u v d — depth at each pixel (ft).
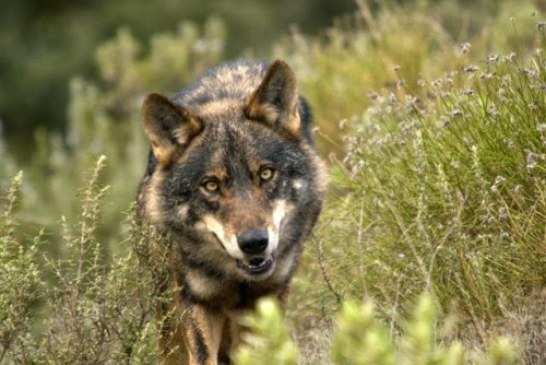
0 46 159.33
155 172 40.65
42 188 79.20
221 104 41.57
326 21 154.10
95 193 40.98
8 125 154.61
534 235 39.09
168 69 94.43
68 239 38.73
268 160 39.47
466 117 41.70
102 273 38.83
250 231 37.88
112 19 160.66
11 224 40.27
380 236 42.63
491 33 62.13
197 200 39.34
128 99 94.84
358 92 59.06
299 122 40.96
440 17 71.97
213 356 40.68
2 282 36.63
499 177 38.58
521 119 40.86
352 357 25.58
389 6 78.54
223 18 152.76
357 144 44.93
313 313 44.98
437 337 36.96
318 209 41.50
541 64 42.09
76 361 36.83
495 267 39.47
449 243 40.14
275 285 40.83
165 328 41.65
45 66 156.46
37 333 40.75
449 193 39.19
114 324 37.42
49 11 168.86
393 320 36.65
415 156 41.37
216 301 40.73
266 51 134.92
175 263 40.16
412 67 58.08
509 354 26.91
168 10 158.71
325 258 43.32
